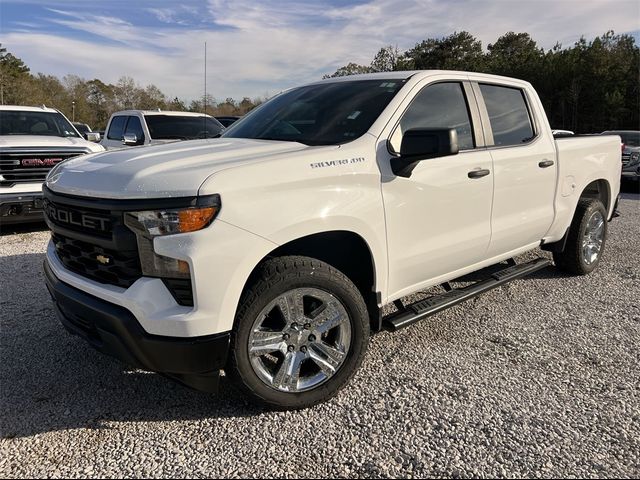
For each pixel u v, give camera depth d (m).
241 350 2.54
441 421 2.68
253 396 2.65
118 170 2.54
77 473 2.31
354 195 2.81
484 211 3.66
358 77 3.75
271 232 2.49
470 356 3.41
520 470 2.31
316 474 2.31
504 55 61.66
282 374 2.71
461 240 3.52
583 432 2.58
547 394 2.94
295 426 2.65
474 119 3.68
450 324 3.95
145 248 2.37
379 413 2.76
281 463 2.38
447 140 2.67
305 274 2.63
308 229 2.63
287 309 2.65
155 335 2.38
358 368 2.92
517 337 3.71
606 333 3.77
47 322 4.01
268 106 3.99
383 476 2.29
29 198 6.93
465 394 2.94
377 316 3.08
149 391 3.01
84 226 2.59
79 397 2.94
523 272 4.25
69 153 7.43
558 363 3.31
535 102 4.33
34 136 7.89
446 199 3.33
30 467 2.35
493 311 4.21
